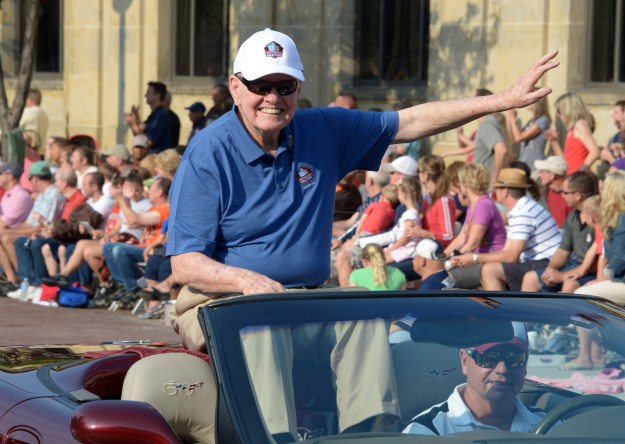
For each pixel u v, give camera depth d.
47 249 20.77
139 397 6.69
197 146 7.62
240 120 7.69
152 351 7.61
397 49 28.84
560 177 18.56
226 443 5.58
